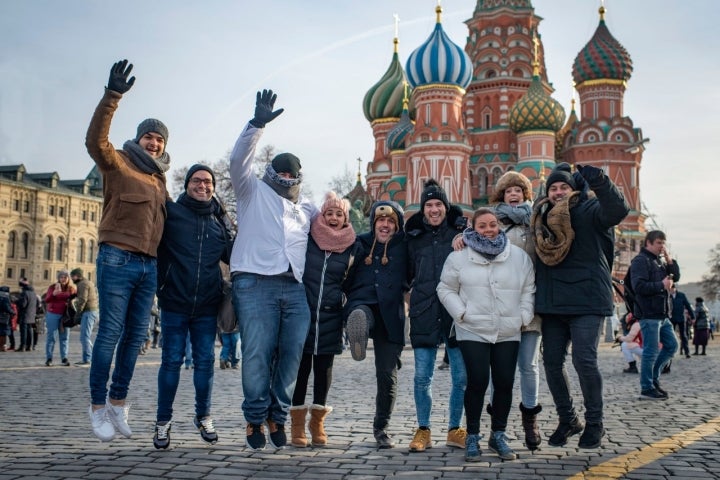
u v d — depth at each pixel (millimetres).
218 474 5078
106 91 5480
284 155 6441
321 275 6441
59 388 10516
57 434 6582
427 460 5695
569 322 6066
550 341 6160
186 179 6262
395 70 62812
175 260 6059
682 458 5711
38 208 81312
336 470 5281
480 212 6082
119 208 5715
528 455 5902
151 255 5852
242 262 6094
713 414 8227
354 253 6570
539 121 53594
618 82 59625
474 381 5812
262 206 6215
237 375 13266
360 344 6020
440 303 6410
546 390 10695
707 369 16031
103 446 6039
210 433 6203
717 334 56156
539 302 6031
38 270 81250
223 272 6797
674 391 10891
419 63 50062
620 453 5949
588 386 5902
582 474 5168
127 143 5953
